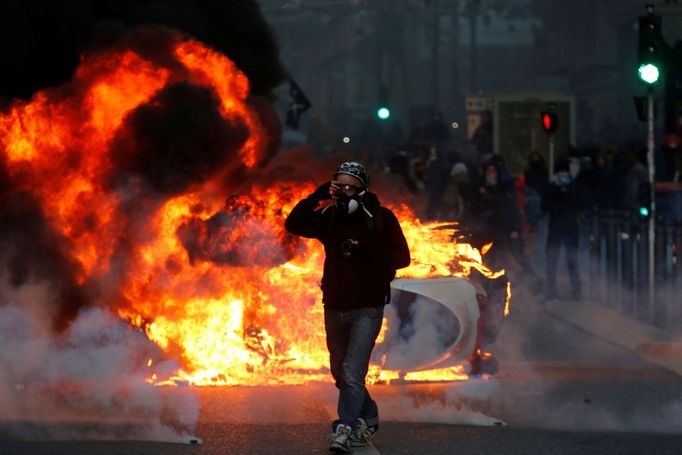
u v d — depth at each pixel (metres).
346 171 21.59
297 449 21.58
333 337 21.73
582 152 67.75
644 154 62.16
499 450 21.56
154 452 21.23
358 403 21.27
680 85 42.38
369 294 21.34
